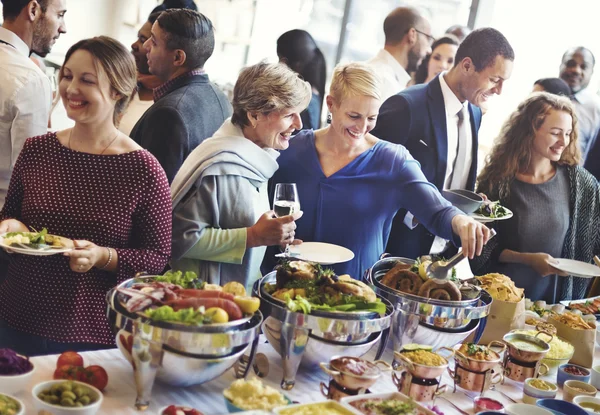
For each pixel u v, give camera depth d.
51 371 1.73
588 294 3.98
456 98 3.60
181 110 2.68
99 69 1.92
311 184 2.71
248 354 1.83
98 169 1.99
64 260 1.96
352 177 2.70
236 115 2.34
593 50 3.99
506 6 3.66
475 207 3.34
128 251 1.97
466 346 2.07
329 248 2.50
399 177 2.74
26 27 2.60
